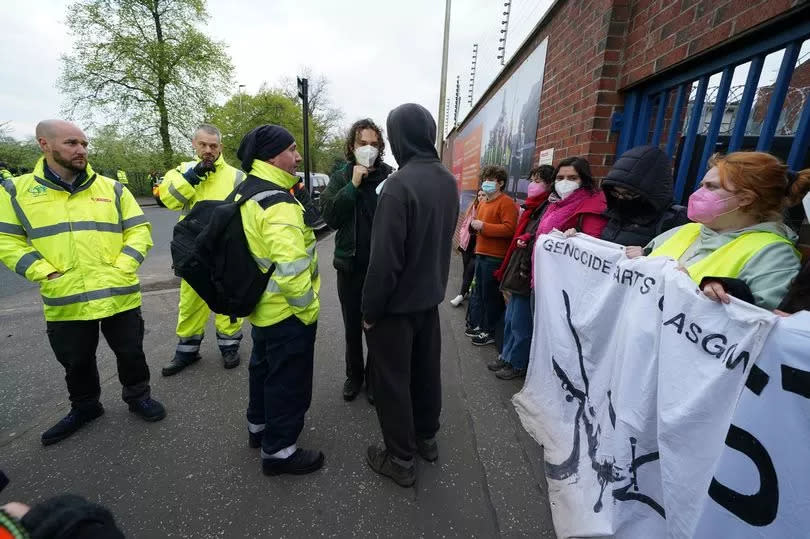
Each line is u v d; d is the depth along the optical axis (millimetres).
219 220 1580
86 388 2180
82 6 18625
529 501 1746
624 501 1458
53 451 2021
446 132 13719
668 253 1558
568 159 2379
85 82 19719
